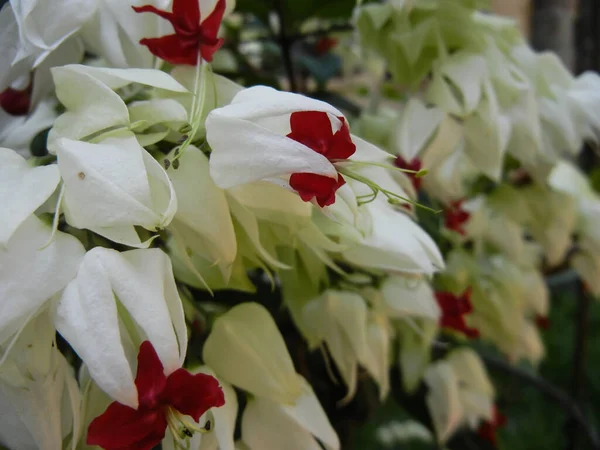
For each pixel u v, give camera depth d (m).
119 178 0.10
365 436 0.28
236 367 0.13
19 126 0.15
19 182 0.11
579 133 0.20
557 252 0.23
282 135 0.10
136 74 0.11
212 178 0.10
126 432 0.10
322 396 0.20
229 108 0.10
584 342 0.29
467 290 0.20
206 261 0.13
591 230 0.24
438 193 0.18
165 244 0.13
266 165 0.10
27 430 0.12
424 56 0.18
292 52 0.25
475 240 0.22
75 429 0.11
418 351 0.20
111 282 0.10
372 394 0.21
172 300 0.10
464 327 0.19
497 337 0.23
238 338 0.13
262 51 0.24
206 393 0.10
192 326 0.13
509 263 0.23
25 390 0.11
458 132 0.17
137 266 0.10
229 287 0.13
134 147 0.10
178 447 0.12
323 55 0.24
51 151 0.11
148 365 0.10
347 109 0.22
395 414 0.28
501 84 0.17
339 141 0.10
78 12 0.13
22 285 0.10
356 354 0.16
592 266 0.25
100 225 0.10
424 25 0.17
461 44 0.18
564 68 0.19
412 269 0.13
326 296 0.15
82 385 0.12
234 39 0.22
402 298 0.16
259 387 0.13
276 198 0.11
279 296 0.18
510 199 0.22
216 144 0.10
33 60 0.14
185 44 0.12
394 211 0.14
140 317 0.10
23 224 0.10
